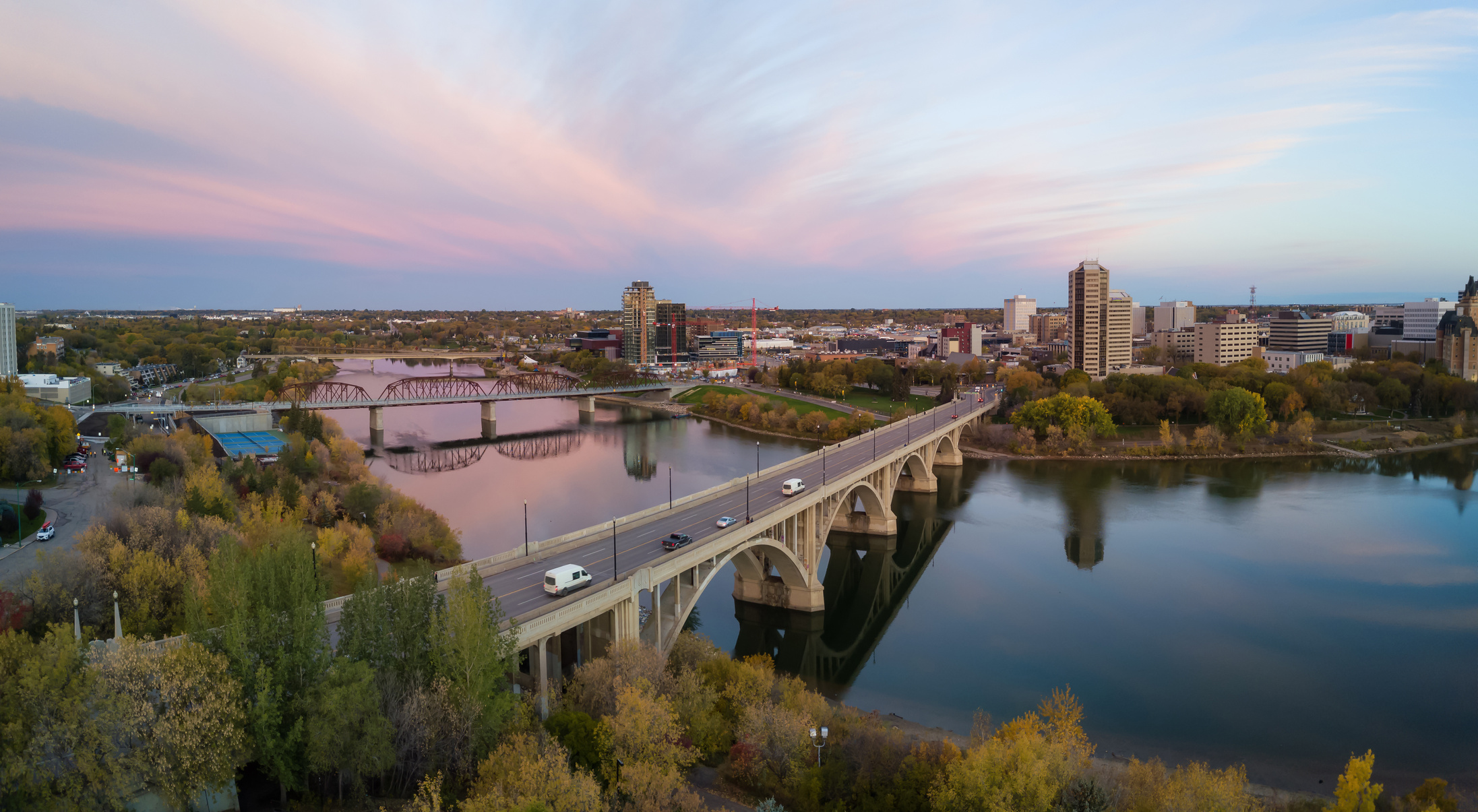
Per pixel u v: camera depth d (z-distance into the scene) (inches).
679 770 2849.4
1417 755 3609.7
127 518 4072.3
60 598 3218.5
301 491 5826.8
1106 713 3986.2
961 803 2623.0
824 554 6781.5
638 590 3580.2
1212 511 7746.1
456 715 2524.6
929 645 4837.6
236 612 2442.2
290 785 2396.7
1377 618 5113.2
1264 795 3216.0
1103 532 7126.0
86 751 2113.7
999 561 6387.8
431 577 2844.5
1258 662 4532.5
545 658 3100.4
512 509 7687.0
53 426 6446.9
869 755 2950.3
